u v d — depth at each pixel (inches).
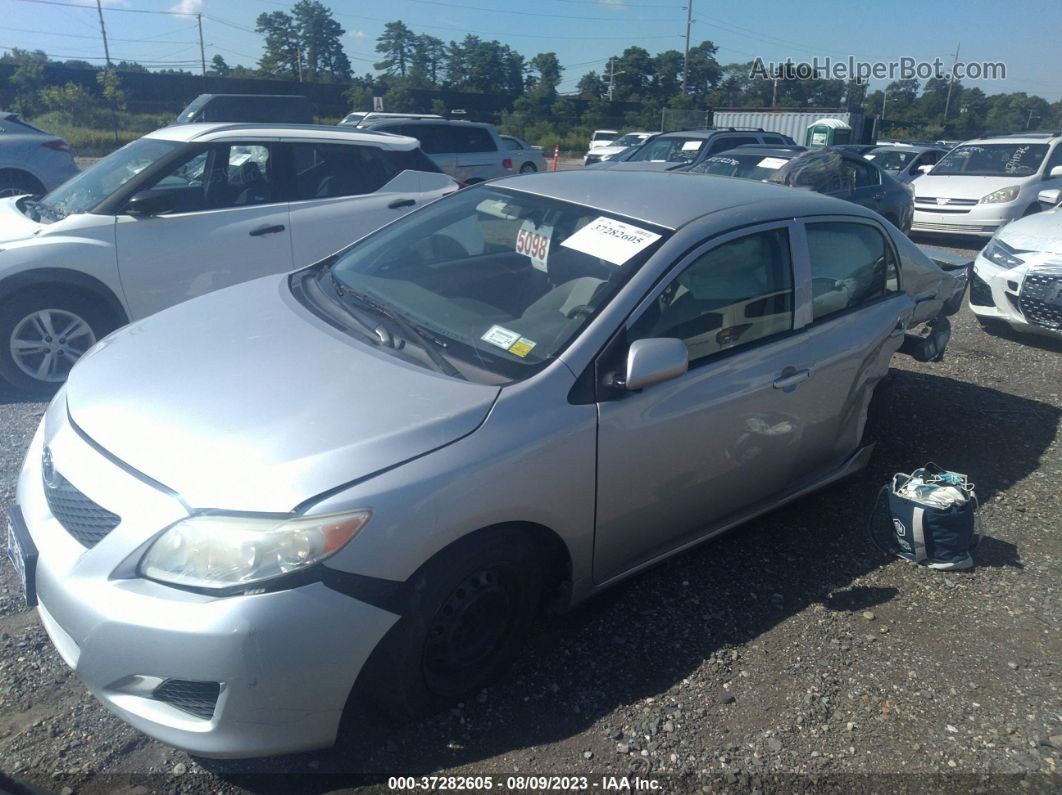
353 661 89.4
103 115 1460.4
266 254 227.3
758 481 141.3
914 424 212.5
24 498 103.1
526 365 109.3
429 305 125.3
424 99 1961.1
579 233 130.0
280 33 3088.1
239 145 227.5
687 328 122.5
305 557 85.7
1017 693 116.3
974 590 141.2
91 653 87.0
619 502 115.4
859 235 159.5
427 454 94.6
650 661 118.1
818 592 137.9
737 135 546.0
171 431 96.0
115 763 95.7
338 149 245.9
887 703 112.8
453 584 98.3
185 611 83.8
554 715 106.9
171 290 214.1
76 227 201.8
